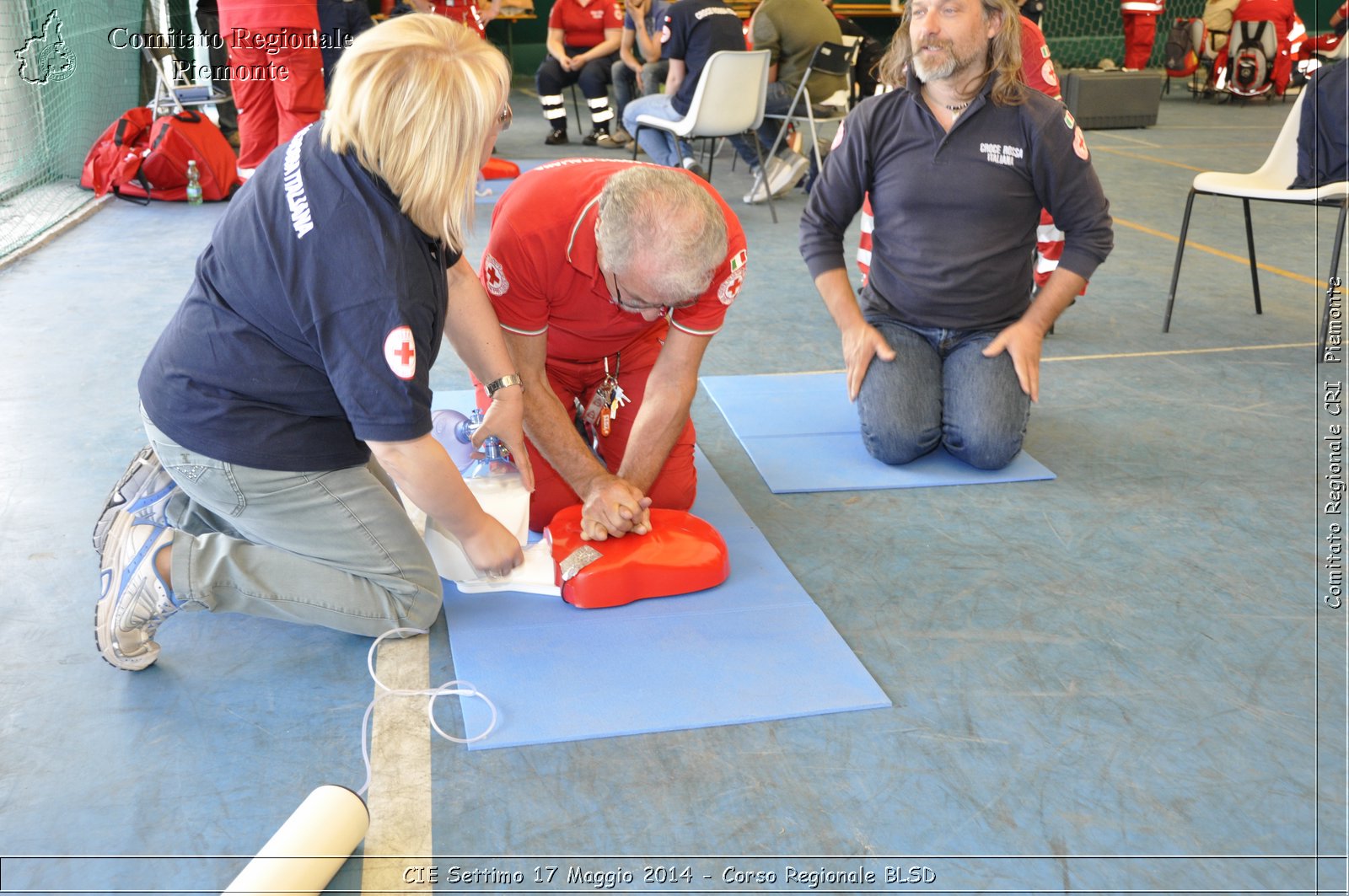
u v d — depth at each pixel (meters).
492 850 1.44
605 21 7.76
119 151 5.77
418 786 1.55
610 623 1.96
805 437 2.86
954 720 1.72
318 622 1.83
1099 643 1.93
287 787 1.55
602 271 1.83
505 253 1.92
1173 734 1.69
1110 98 9.04
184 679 1.79
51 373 3.20
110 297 4.02
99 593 2.01
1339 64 3.51
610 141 7.86
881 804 1.53
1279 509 2.47
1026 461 2.72
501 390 1.93
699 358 2.10
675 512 2.19
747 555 2.22
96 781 1.55
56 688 1.76
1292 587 2.13
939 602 2.06
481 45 1.45
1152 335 3.75
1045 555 2.25
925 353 2.72
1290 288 4.35
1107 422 2.99
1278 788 1.58
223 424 1.64
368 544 1.80
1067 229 2.67
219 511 1.75
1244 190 3.53
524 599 2.04
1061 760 1.63
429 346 1.59
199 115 5.94
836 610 2.03
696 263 1.67
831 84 5.90
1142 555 2.26
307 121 5.46
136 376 3.18
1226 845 1.47
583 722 1.68
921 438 2.63
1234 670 1.86
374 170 1.45
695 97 5.35
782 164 5.87
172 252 4.71
